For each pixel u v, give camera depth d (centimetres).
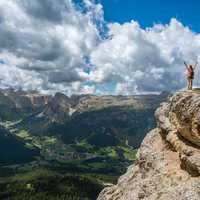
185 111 4681
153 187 4734
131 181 5519
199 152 4588
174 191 4028
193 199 3747
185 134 4797
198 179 4156
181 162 4725
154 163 5194
